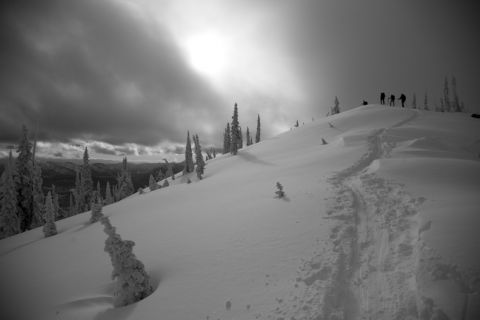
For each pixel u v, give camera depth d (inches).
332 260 380.8
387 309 287.4
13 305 476.4
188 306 356.2
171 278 439.2
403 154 954.1
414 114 1817.2
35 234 1344.7
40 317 415.2
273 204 671.1
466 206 448.1
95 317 380.5
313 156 1309.1
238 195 916.0
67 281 542.9
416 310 277.1
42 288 534.0
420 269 315.6
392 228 444.5
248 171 1541.6
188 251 527.2
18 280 606.9
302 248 429.1
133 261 413.4
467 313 252.4
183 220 766.5
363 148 1117.1
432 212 444.8
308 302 311.7
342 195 631.8
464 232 355.3
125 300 401.7
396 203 540.1
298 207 606.2
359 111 2176.4
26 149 1989.4
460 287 278.2
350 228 465.1
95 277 534.6
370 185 671.8
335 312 293.1
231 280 392.8
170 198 1278.3
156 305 373.7
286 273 376.5
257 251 454.6
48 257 754.8
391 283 320.8
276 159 1715.1
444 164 737.6
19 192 1931.6
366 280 335.3
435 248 335.6
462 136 1157.1
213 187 1295.5
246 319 309.9
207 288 386.6
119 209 1318.9
